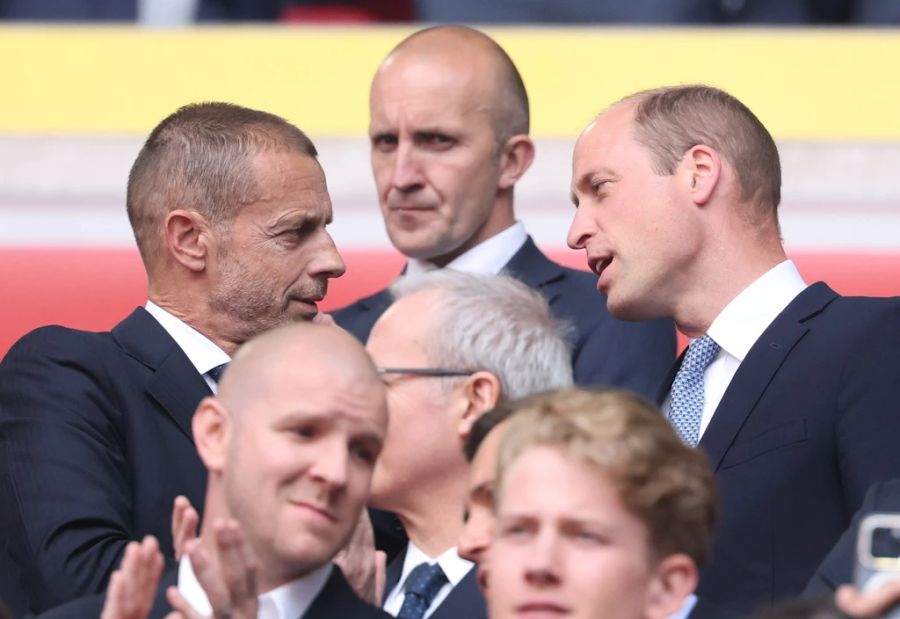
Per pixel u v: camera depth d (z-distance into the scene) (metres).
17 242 19.38
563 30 19.69
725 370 12.57
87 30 20.02
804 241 19.33
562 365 11.47
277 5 21.12
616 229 12.72
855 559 10.62
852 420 11.89
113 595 9.30
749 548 11.91
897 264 18.64
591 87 19.59
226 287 13.09
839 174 19.36
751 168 12.67
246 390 9.69
